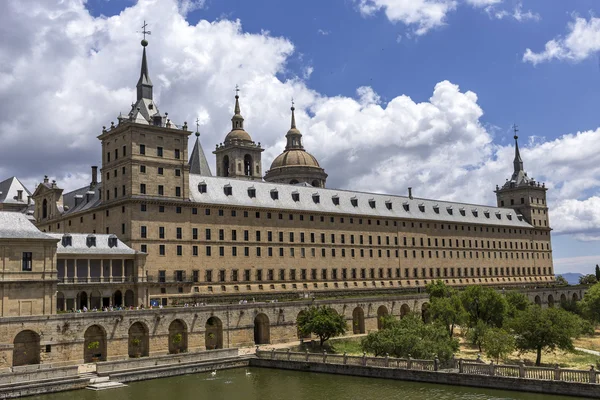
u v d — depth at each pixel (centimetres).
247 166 16562
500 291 14688
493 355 8744
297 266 12606
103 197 11044
